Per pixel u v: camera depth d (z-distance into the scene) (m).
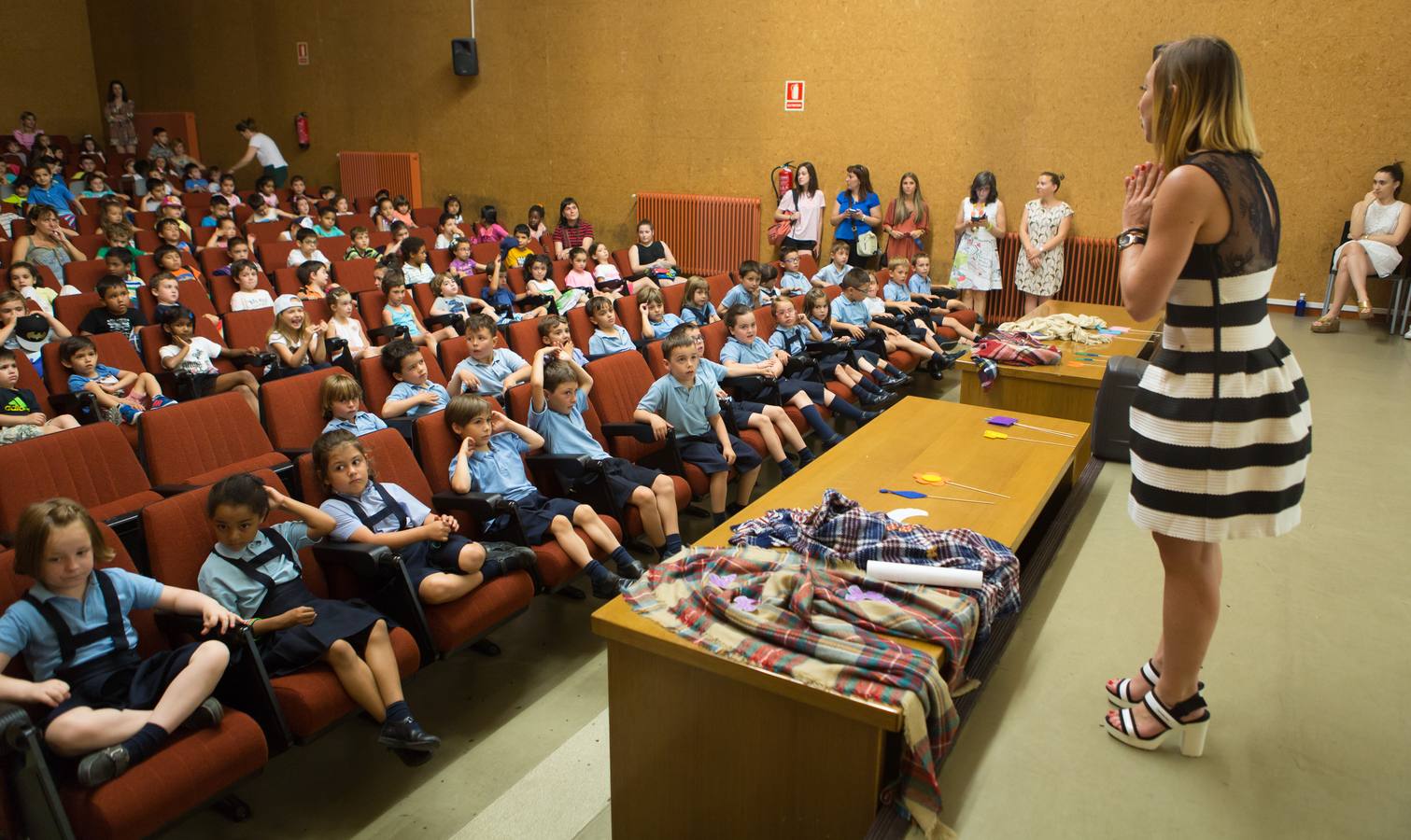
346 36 12.21
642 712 2.28
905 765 1.93
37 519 2.31
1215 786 1.98
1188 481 1.73
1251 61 7.41
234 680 2.49
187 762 2.21
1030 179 8.42
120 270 6.30
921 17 8.52
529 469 3.84
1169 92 1.69
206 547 2.80
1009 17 8.16
